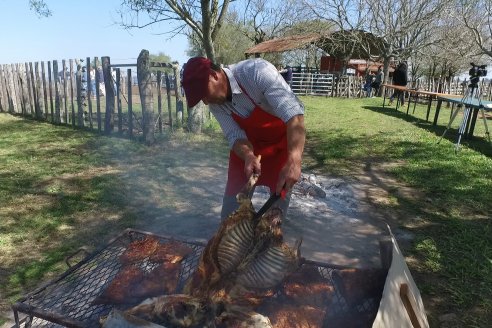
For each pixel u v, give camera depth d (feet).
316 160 25.23
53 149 26.71
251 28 132.67
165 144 28.37
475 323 9.84
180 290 8.25
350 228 15.14
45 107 37.86
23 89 40.45
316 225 15.26
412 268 12.36
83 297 8.13
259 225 7.36
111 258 9.34
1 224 14.89
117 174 21.15
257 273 7.30
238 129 9.25
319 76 80.33
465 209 17.16
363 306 7.75
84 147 27.40
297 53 140.97
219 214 16.08
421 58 88.12
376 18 78.33
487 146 30.09
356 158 25.70
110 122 31.32
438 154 26.53
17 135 31.37
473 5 64.64
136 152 26.11
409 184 20.54
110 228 14.71
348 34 80.53
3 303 10.32
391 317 6.55
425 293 11.09
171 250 9.09
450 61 89.92
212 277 7.16
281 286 7.83
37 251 13.02
